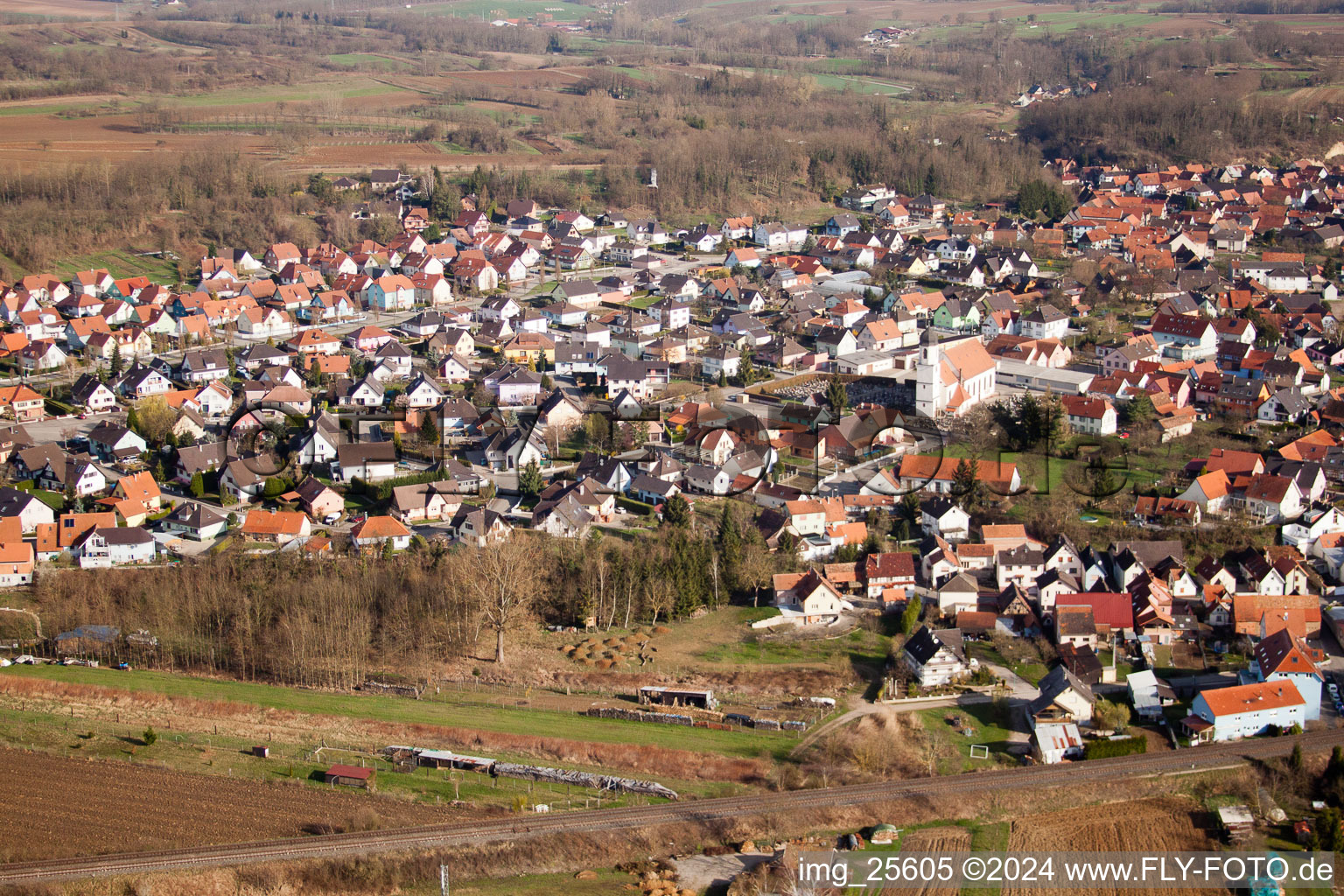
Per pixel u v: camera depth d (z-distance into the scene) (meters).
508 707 152.00
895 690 155.00
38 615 172.88
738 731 146.38
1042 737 143.00
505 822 129.00
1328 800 135.38
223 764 139.12
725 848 126.94
